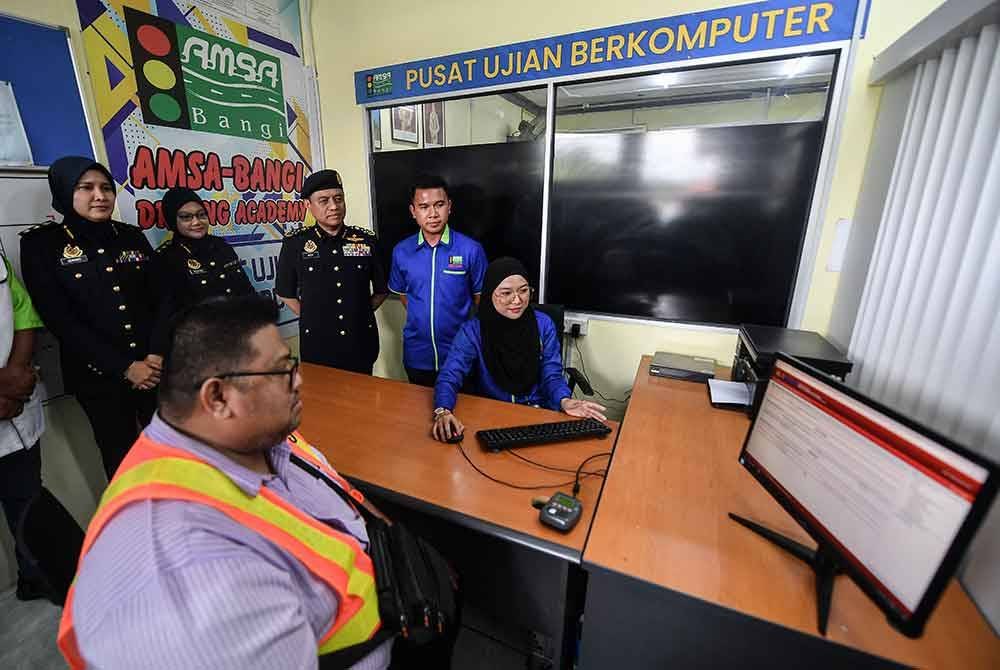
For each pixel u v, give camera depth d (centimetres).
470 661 134
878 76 155
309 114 271
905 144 137
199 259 194
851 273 173
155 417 67
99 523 55
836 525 72
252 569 54
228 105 226
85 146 175
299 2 255
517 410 154
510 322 171
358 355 235
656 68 193
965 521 52
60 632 54
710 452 125
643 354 226
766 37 174
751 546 89
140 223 197
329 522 80
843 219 179
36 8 157
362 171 278
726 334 212
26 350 148
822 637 70
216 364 61
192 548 52
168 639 47
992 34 101
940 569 55
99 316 160
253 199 245
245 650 50
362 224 290
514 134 258
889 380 125
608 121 312
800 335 169
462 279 226
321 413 153
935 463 57
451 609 83
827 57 177
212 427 64
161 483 57
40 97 160
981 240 96
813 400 80
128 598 48
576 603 121
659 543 90
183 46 204
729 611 75
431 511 103
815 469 78
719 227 204
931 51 125
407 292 235
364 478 115
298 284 227
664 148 203
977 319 92
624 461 120
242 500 63
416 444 132
